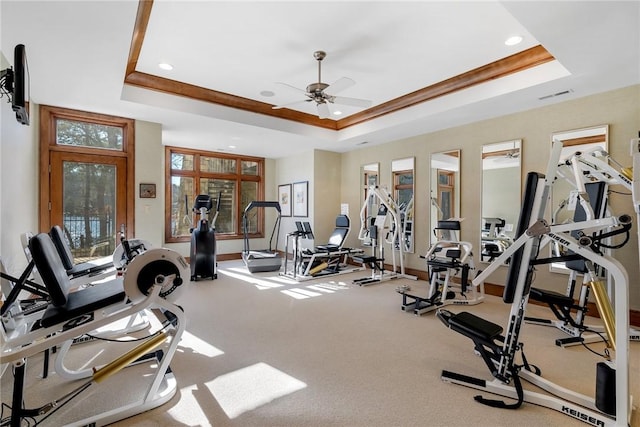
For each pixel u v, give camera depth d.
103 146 4.57
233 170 7.56
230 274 5.71
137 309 1.75
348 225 6.05
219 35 2.97
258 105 4.90
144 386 2.09
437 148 5.32
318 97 3.52
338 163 7.26
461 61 3.48
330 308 3.76
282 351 2.61
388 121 5.11
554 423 1.75
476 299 4.05
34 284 2.21
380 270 5.48
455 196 5.04
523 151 4.25
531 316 3.53
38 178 4.09
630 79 3.24
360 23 2.78
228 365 2.37
